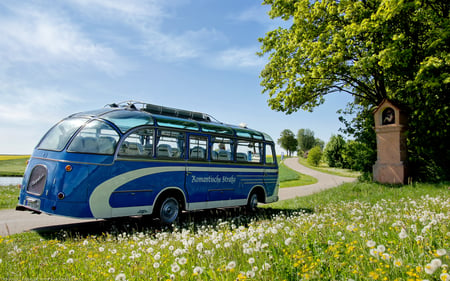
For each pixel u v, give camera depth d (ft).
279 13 71.51
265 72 73.41
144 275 11.57
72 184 23.63
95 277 12.18
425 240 11.77
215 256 13.35
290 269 11.05
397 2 45.21
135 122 27.71
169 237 20.33
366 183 57.77
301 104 69.26
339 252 12.59
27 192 25.27
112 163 25.53
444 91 53.21
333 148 232.73
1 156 242.99
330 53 59.47
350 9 55.57
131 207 26.50
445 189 41.55
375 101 66.44
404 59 49.26
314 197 49.73
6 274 12.54
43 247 17.89
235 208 40.27
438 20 49.16
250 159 39.75
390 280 9.34
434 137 55.52
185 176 31.27
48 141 26.22
